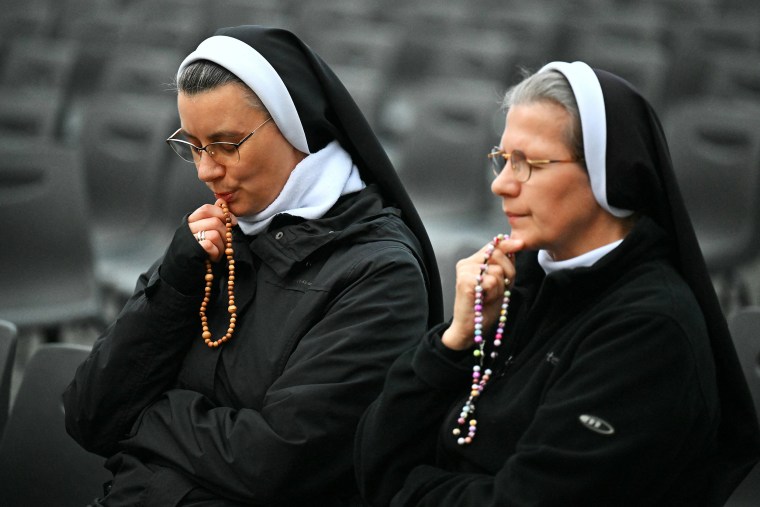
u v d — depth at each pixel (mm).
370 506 6938
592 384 5832
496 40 31078
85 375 7977
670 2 37906
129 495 7641
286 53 7801
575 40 33000
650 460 5785
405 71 32594
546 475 5820
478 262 6484
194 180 18531
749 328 9555
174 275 7746
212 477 7328
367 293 7602
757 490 9094
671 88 29797
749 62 26734
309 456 7254
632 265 6172
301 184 7945
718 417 6145
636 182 6051
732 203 18031
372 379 7379
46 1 39344
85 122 19609
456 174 20547
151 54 29156
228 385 7758
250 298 7883
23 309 15570
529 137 6102
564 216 6160
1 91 23703
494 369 6594
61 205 16016
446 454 6613
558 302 6379
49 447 9484
